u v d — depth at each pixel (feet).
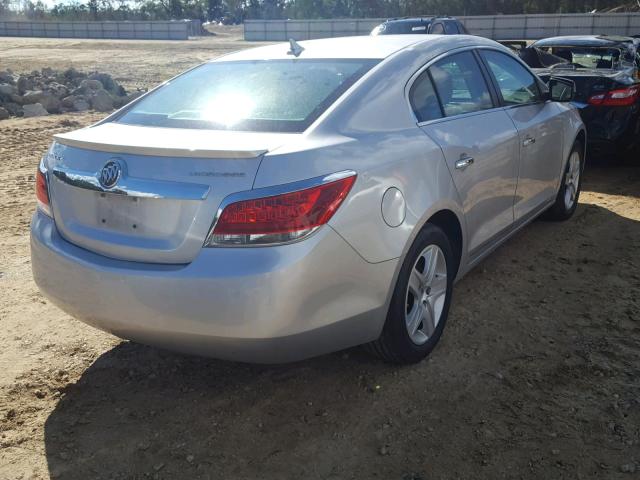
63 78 51.03
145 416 9.98
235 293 8.40
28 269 16.05
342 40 13.24
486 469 8.60
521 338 11.98
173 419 9.88
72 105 44.24
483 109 13.21
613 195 21.84
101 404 10.30
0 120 39.88
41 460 9.00
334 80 10.82
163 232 8.91
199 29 266.77
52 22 220.23
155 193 8.82
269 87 11.03
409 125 10.80
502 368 10.97
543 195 16.14
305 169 8.72
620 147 23.91
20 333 12.65
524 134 14.12
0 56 108.37
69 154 10.04
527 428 9.39
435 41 12.63
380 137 10.09
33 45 150.30
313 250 8.61
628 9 215.72
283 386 10.65
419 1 256.52
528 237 17.48
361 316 9.52
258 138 9.36
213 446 9.23
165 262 8.90
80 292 9.46
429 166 10.61
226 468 8.78
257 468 8.76
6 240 18.28
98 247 9.46
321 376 10.88
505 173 13.33
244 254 8.46
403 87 11.05
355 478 8.52
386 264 9.64
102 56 108.27
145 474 8.71
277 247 8.46
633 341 11.77
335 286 9.00
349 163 9.22
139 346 12.11
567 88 16.10
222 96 11.13
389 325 10.27
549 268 15.31
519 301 13.56
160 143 9.23
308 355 9.30
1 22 228.02
